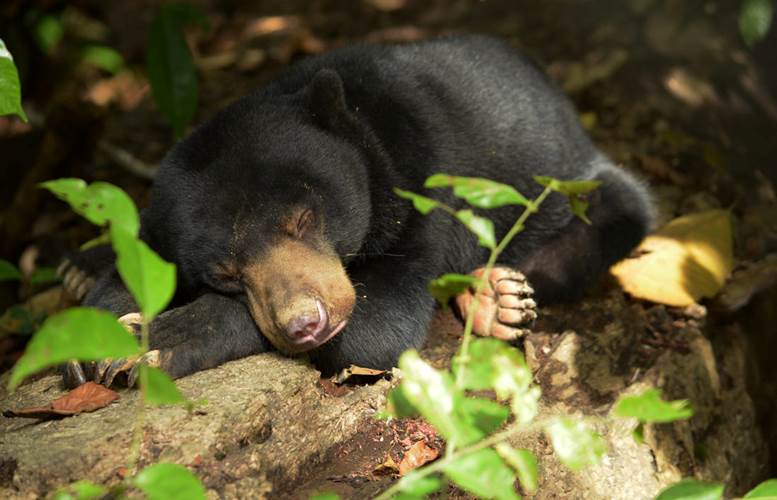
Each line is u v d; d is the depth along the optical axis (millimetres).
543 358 8141
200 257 7492
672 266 9383
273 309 6961
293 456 6555
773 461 9820
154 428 6051
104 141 13242
